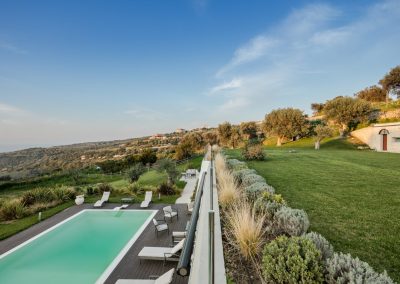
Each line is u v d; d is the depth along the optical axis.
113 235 11.44
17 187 28.17
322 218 6.45
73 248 10.25
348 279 2.90
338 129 43.59
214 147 30.39
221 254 3.81
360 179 11.02
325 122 47.28
